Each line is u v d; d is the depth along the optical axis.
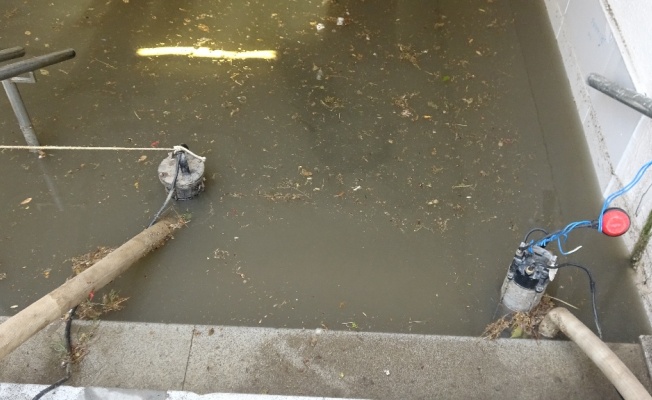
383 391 2.63
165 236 3.41
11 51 3.44
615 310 3.12
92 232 3.48
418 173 3.79
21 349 2.74
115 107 4.14
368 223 3.53
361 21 4.82
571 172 3.79
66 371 2.69
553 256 2.89
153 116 4.09
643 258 3.17
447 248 3.42
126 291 3.22
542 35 4.72
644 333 3.04
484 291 3.24
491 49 4.59
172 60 4.47
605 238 3.40
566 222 3.53
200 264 3.35
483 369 2.70
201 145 3.92
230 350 2.77
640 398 2.20
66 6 4.84
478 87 4.32
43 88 4.22
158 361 2.74
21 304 3.15
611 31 3.56
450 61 4.50
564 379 2.66
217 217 3.56
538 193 3.68
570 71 4.32
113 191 3.67
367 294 3.23
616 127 3.47
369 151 3.91
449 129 4.04
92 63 4.42
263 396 2.47
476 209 3.60
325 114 4.12
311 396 2.52
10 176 3.72
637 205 3.19
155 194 3.66
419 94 4.26
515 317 2.97
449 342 2.79
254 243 3.44
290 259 3.38
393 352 2.76
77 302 2.62
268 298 3.21
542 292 2.88
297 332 2.84
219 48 4.57
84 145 3.90
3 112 4.07
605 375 2.46
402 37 4.69
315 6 4.94
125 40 4.60
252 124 4.05
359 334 2.83
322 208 3.61
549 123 4.08
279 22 4.80
